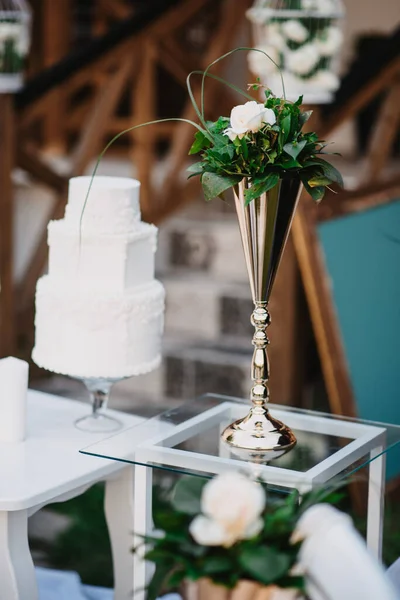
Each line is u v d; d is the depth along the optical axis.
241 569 1.25
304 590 1.25
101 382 2.33
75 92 6.16
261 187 1.78
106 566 3.31
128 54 4.23
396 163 5.77
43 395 2.58
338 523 1.33
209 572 1.25
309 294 3.46
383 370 3.76
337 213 3.54
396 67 3.90
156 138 6.23
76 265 2.22
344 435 2.03
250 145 1.81
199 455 1.89
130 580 2.33
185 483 1.40
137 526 1.94
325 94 3.44
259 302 1.93
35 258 4.14
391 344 3.80
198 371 4.57
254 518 1.24
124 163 5.87
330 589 1.28
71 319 2.20
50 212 4.09
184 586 1.29
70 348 2.22
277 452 1.92
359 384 3.59
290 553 1.28
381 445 1.99
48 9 6.06
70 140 6.23
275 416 2.14
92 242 2.20
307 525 1.33
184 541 1.30
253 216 1.85
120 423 2.38
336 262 3.52
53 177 4.05
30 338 4.23
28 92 3.95
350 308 3.58
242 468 1.82
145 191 4.32
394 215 3.85
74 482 2.05
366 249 3.68
